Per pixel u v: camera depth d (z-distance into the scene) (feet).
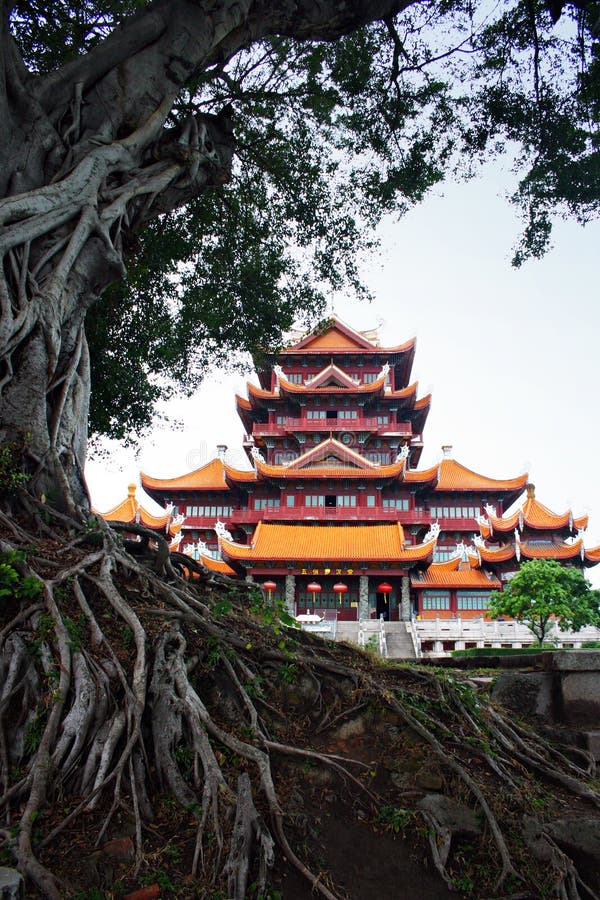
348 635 147.43
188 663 20.59
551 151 55.52
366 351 206.08
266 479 190.60
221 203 62.49
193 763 17.47
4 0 30.27
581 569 177.37
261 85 54.24
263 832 15.43
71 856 14.58
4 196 29.94
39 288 28.09
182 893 14.35
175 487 210.38
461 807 19.08
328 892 15.37
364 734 21.33
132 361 65.87
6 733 17.12
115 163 32.55
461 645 140.46
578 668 27.09
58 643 18.61
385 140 58.80
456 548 191.11
